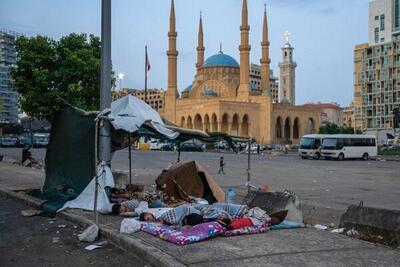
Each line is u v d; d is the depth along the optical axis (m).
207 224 8.15
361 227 8.56
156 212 9.80
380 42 99.25
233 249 7.18
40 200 13.42
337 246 7.47
